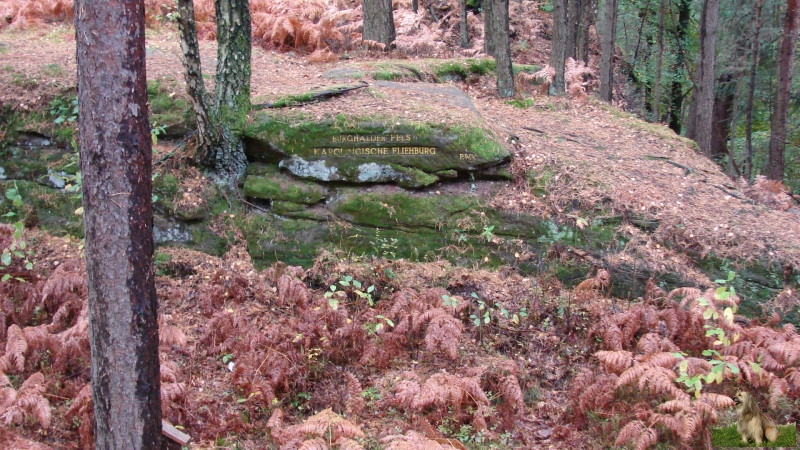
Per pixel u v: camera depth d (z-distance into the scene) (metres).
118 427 3.75
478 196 7.12
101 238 3.54
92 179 3.49
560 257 6.82
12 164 7.52
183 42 6.42
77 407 4.56
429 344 5.41
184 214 7.01
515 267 6.86
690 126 15.83
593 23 19.22
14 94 7.73
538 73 11.16
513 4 17.83
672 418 4.55
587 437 5.00
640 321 5.74
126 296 3.61
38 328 5.21
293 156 7.15
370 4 12.19
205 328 5.78
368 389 5.39
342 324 5.79
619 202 6.98
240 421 4.90
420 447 4.16
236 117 7.12
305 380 5.35
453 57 12.38
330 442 4.28
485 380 5.42
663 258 6.63
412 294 6.29
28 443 4.26
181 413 4.78
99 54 3.35
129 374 3.70
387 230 7.02
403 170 7.12
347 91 8.02
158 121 7.50
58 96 7.74
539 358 5.96
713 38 12.98
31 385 4.69
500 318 6.28
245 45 7.00
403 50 12.36
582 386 5.23
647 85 20.17
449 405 5.12
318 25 11.74
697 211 7.09
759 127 21.45
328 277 6.70
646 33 20.50
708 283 6.41
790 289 6.36
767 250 6.53
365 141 7.13
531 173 7.33
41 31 10.52
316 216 7.05
